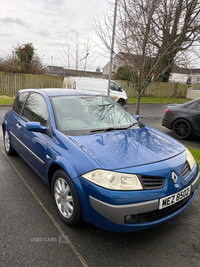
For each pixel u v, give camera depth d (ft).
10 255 6.50
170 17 15.06
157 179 6.84
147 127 11.05
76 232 7.61
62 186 7.99
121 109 11.84
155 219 6.86
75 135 8.61
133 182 6.51
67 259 6.44
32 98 12.01
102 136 8.70
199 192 10.98
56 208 8.46
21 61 70.54
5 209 8.84
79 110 10.23
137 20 15.61
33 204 9.28
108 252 6.77
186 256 6.75
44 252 6.67
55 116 9.43
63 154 7.78
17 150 12.94
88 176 6.75
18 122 12.30
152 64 17.37
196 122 21.03
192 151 17.11
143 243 7.24
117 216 6.26
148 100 66.54
